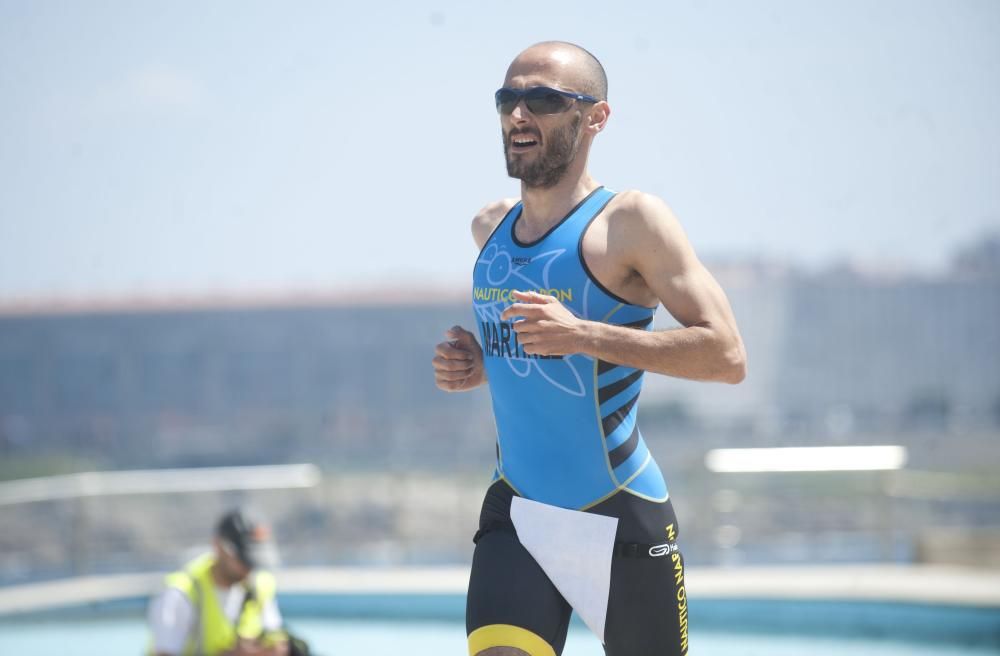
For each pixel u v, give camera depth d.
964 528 38.50
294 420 173.88
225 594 17.94
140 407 182.38
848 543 37.16
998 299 190.25
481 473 42.12
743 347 9.80
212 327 186.12
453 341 11.71
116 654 29.48
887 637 30.42
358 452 91.62
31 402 179.75
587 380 10.11
